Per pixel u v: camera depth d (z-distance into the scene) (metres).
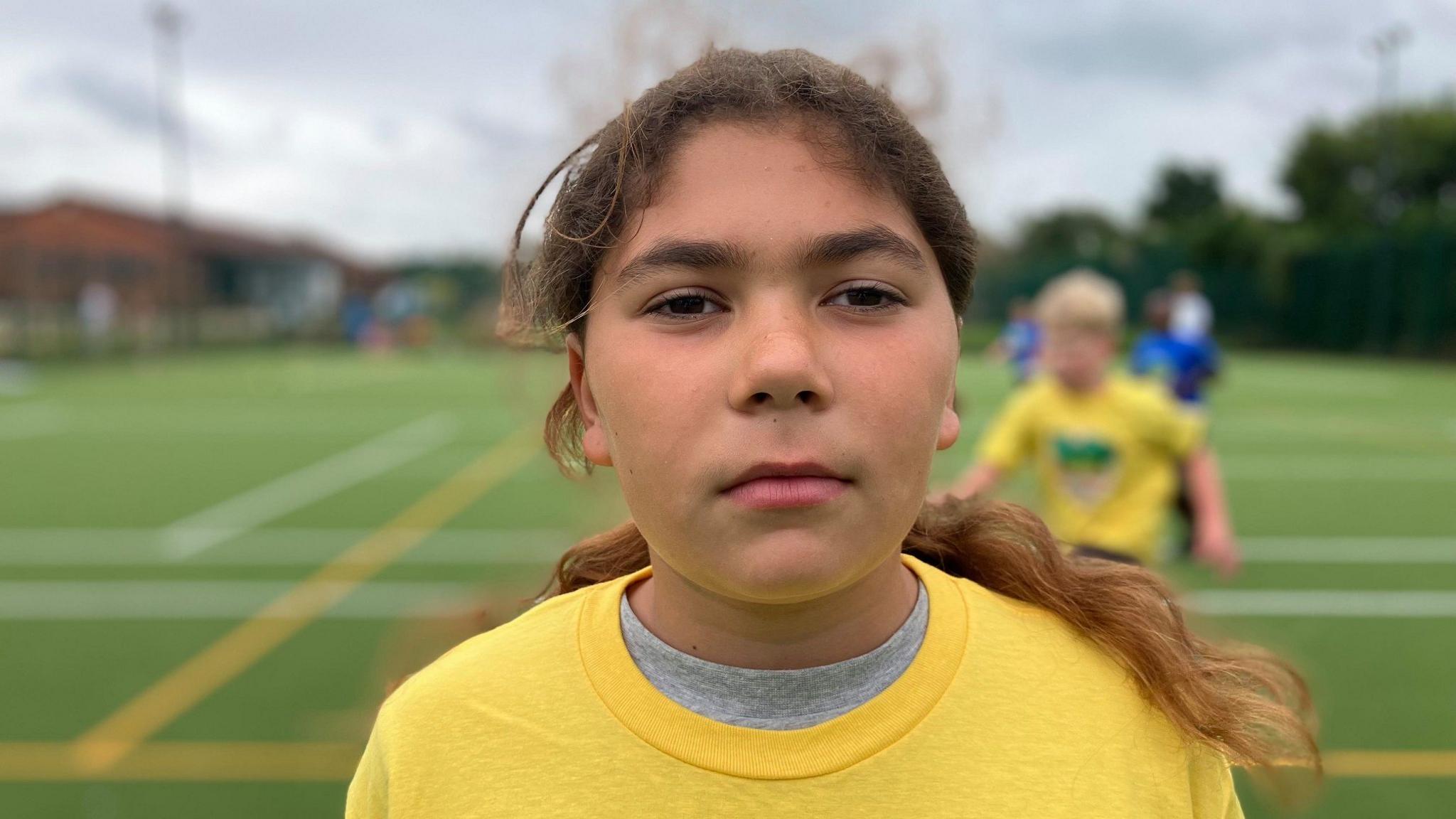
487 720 1.01
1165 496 3.76
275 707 4.05
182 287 40.16
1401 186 40.84
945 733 0.97
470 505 8.52
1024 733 0.99
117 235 41.50
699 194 0.90
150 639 4.95
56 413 16.28
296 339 39.94
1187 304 12.70
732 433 0.83
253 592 5.79
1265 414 15.48
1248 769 1.22
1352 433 13.40
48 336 28.94
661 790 0.94
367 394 19.98
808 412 0.83
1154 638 1.09
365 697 4.16
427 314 43.78
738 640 0.97
